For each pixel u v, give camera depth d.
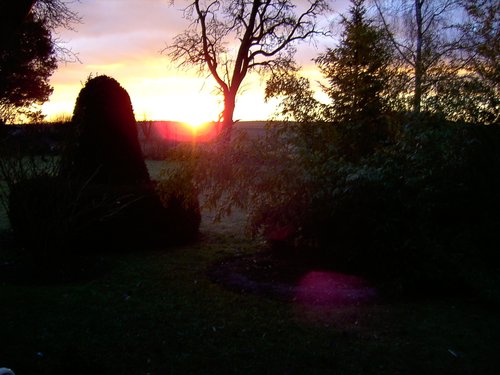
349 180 4.46
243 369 3.11
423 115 5.30
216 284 4.97
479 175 5.10
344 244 4.91
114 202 6.00
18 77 20.31
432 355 3.35
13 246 6.49
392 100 5.52
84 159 6.80
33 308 4.18
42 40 20.05
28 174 6.09
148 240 6.72
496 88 5.66
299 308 4.25
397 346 3.49
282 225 5.20
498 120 5.30
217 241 7.32
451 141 4.99
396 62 6.60
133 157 7.19
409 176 4.71
